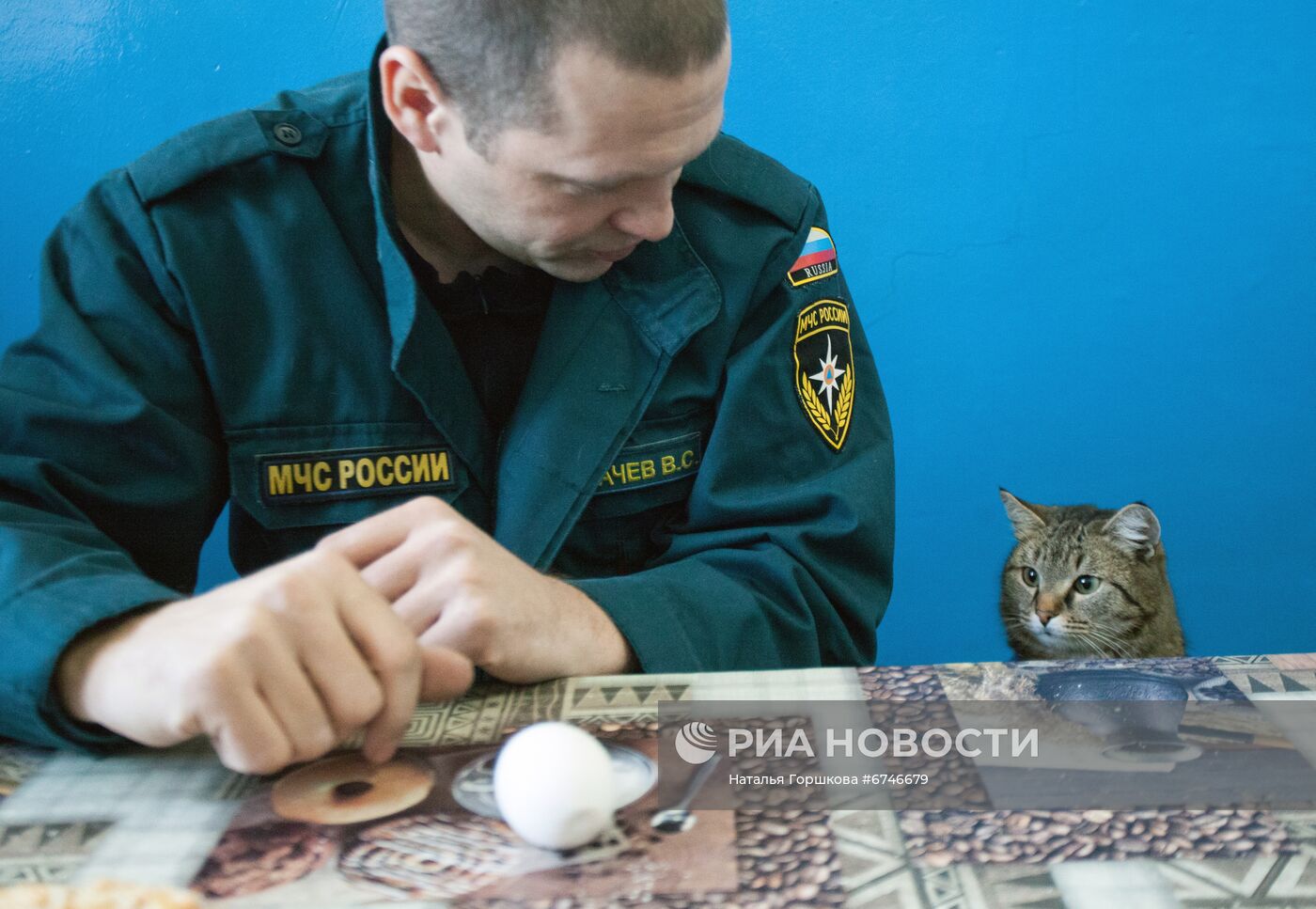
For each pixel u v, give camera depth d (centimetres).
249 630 64
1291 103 177
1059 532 195
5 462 91
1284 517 196
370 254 103
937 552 202
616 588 89
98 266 98
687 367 108
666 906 54
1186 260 184
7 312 180
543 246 88
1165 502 197
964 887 54
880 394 120
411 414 104
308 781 66
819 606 101
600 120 76
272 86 174
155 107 174
